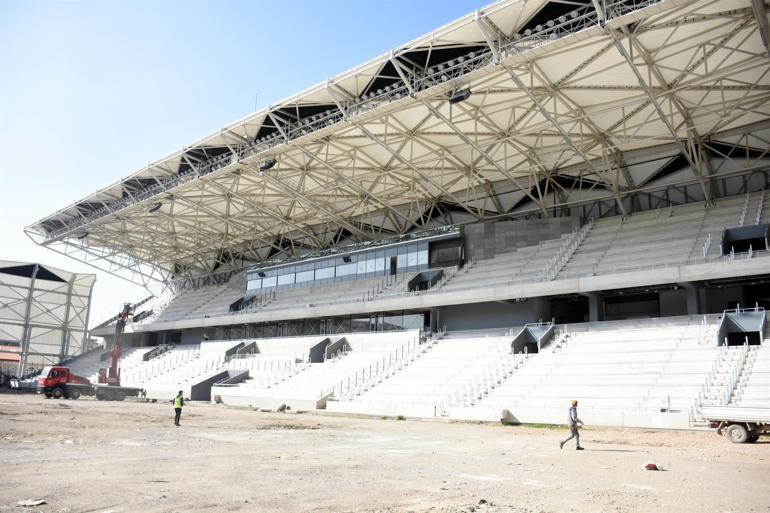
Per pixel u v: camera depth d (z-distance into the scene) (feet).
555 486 38.99
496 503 32.99
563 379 111.65
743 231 124.16
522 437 77.05
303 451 57.93
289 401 142.72
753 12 88.74
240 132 147.54
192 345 246.68
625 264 136.05
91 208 212.43
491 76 109.50
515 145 142.51
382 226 210.59
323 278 216.54
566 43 93.50
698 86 110.01
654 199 154.51
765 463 51.42
